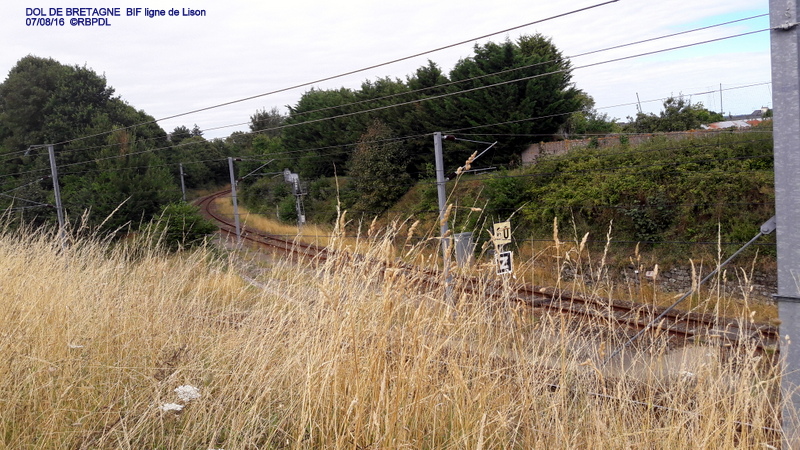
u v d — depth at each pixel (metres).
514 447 3.12
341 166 35.25
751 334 3.56
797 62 3.42
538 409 3.25
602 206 16.61
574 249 3.84
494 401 3.21
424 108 26.91
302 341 3.42
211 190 53.88
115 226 21.61
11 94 37.03
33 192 26.38
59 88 37.41
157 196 22.92
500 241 3.74
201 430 3.04
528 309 3.87
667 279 14.77
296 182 27.95
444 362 3.22
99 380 3.52
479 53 25.80
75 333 3.80
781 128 3.50
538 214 17.98
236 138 64.31
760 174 14.30
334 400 2.85
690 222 15.10
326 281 3.19
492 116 24.17
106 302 4.33
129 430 2.96
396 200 26.48
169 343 3.97
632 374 3.58
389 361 3.05
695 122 24.41
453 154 26.19
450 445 2.88
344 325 3.01
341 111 36.19
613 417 3.12
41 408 3.06
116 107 39.31
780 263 3.54
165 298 4.64
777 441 3.31
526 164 21.33
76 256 5.39
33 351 3.44
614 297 12.03
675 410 3.12
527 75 23.75
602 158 18.34
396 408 2.74
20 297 4.04
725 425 2.90
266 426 3.08
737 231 13.87
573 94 24.64
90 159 31.59
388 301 2.93
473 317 3.33
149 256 5.43
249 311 4.61
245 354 3.59
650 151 17.23
